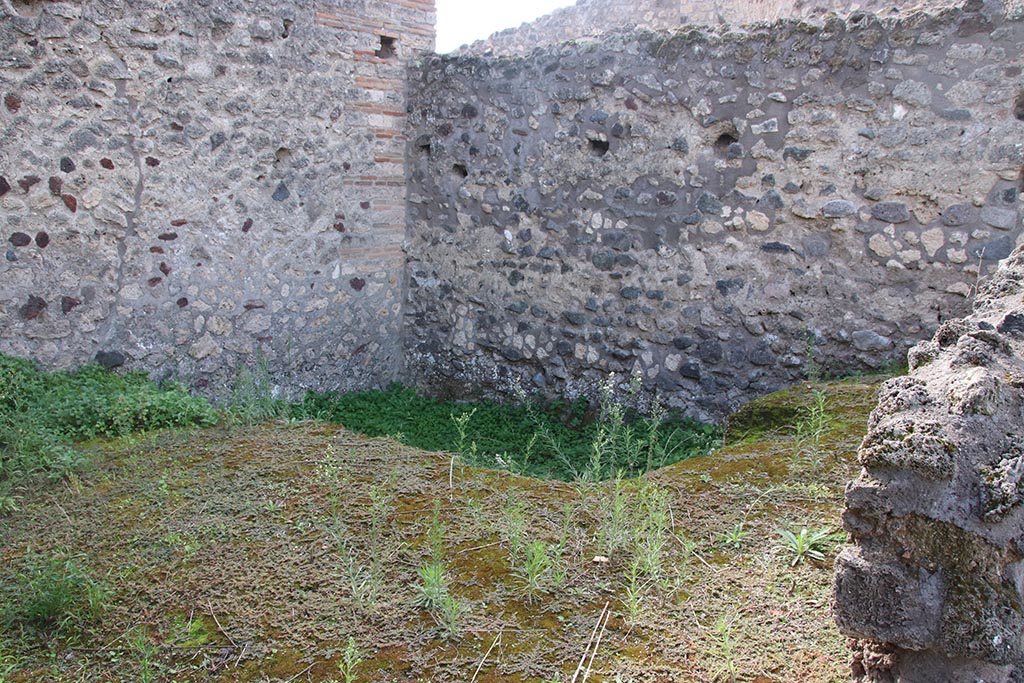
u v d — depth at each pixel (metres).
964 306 4.69
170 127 5.56
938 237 4.72
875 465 1.73
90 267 5.31
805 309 5.18
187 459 3.98
